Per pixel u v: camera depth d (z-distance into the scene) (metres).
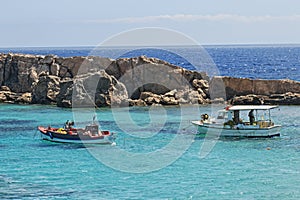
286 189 53.31
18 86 134.50
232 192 52.41
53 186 54.88
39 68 133.50
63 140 79.25
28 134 87.06
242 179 57.47
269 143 78.88
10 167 63.88
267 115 106.00
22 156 70.50
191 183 55.88
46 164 65.44
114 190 53.25
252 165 64.25
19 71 135.12
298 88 122.94
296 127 92.31
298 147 75.75
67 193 52.16
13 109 116.00
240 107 86.44
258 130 82.69
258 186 54.53
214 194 51.78
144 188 53.97
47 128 86.38
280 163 65.31
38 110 114.06
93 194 51.91
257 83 123.44
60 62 131.12
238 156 69.81
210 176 58.84
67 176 59.09
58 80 126.62
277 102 119.62
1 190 53.22
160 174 59.62
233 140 81.56
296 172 60.47
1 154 71.75
